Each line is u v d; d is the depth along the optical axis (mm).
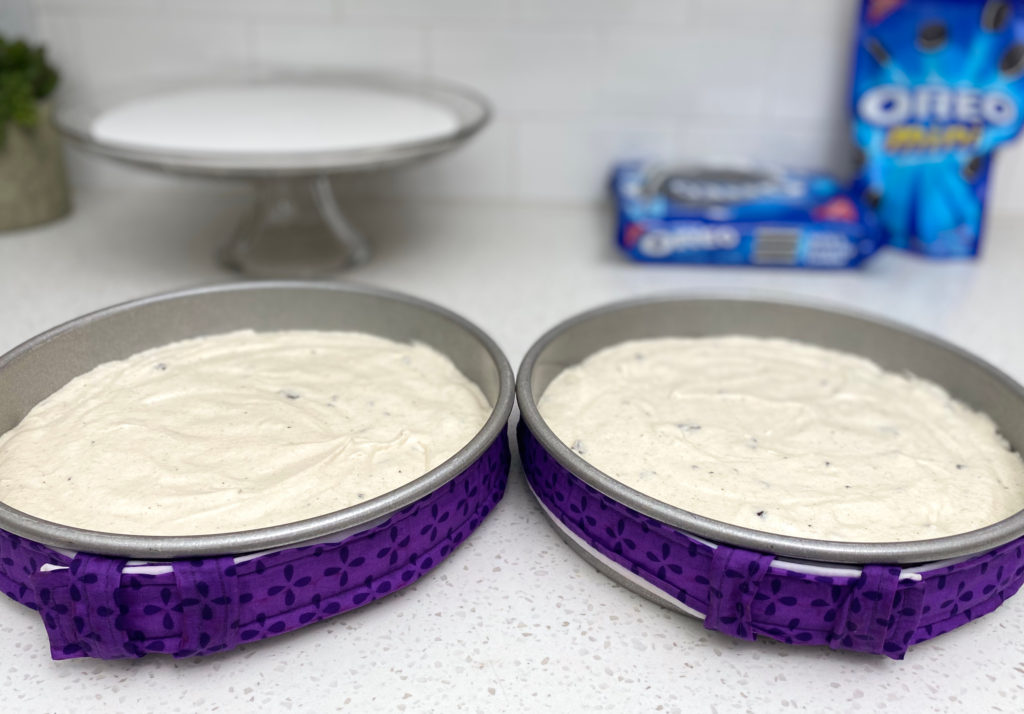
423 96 735
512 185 828
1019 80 705
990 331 623
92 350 482
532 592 390
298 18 762
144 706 335
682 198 720
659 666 358
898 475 425
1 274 654
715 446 438
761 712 342
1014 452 450
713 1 761
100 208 792
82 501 378
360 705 338
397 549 366
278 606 347
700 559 354
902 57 711
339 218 707
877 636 346
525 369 449
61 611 333
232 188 828
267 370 490
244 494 383
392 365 500
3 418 435
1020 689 354
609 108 801
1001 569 364
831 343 548
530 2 760
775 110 802
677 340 551
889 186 742
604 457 424
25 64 708
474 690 345
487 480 410
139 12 756
